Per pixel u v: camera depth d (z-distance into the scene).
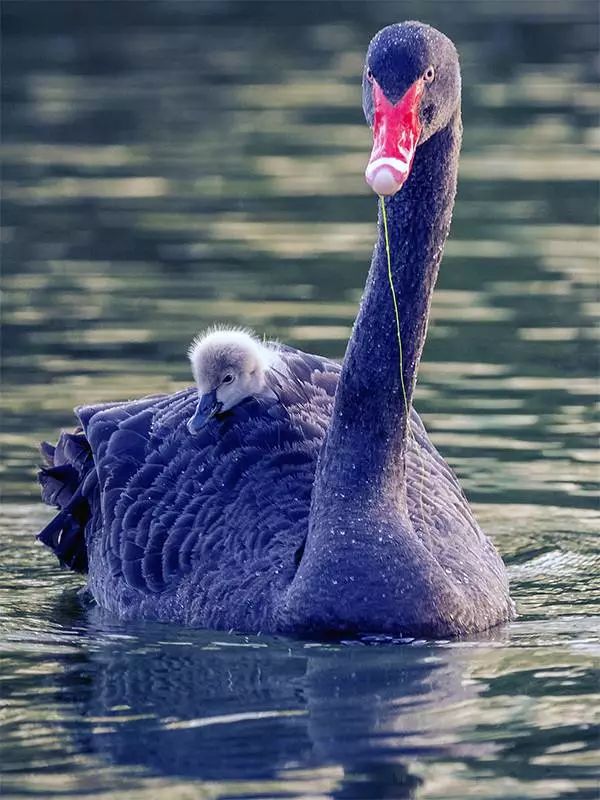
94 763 9.80
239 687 11.10
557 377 18.39
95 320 20.25
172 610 12.70
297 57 35.12
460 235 23.89
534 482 15.88
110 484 13.68
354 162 27.55
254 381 13.70
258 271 22.20
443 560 12.35
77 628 12.70
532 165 27.36
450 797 9.30
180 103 31.58
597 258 22.62
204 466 13.30
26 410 17.33
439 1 40.16
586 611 12.90
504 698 10.79
